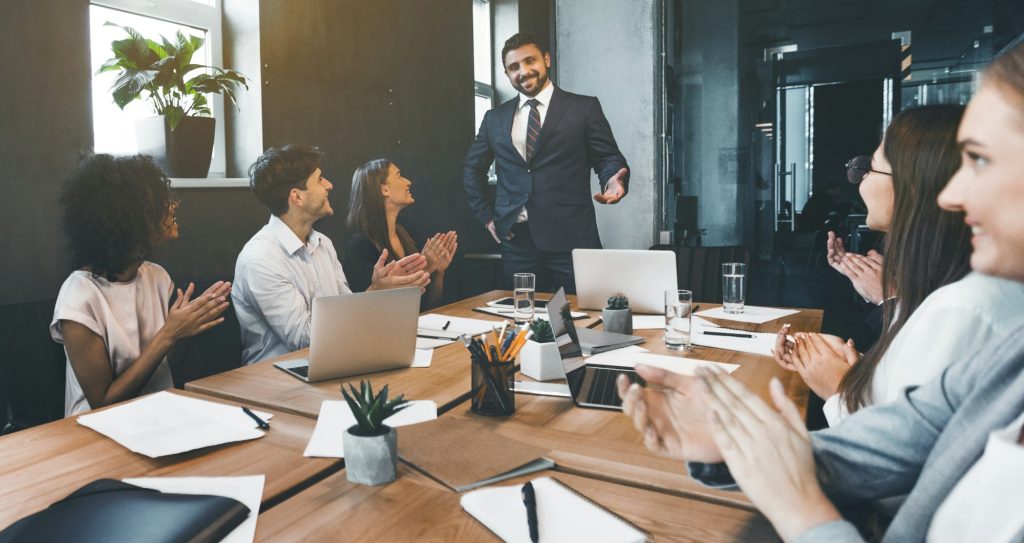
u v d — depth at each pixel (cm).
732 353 183
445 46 439
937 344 81
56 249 231
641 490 99
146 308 195
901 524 60
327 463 111
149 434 124
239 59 308
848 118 432
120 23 272
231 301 256
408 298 165
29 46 222
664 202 471
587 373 163
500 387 134
